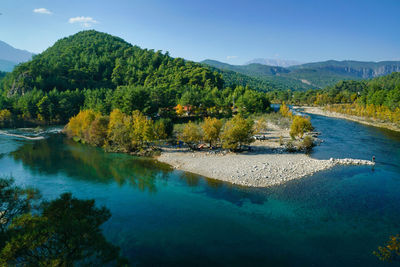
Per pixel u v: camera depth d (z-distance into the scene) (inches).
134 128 2787.9
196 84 7682.1
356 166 2037.4
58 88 6697.8
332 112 6417.3
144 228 1183.6
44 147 2977.4
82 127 3326.8
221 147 2736.2
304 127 2982.3
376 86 7317.9
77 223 574.6
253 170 1926.7
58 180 1852.9
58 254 532.7
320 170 1937.7
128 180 1854.1
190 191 1626.5
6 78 7460.6
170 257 982.4
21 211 636.1
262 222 1230.3
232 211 1344.7
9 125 4687.5
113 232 1150.3
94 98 5477.4
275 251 1015.0
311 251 1013.2
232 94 6791.3
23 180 1839.3
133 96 4003.4
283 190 1596.9
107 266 881.5
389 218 1256.8
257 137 3149.6
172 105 4832.7
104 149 2847.0
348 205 1392.7
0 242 515.2
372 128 4008.4
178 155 2492.6
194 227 1190.9
